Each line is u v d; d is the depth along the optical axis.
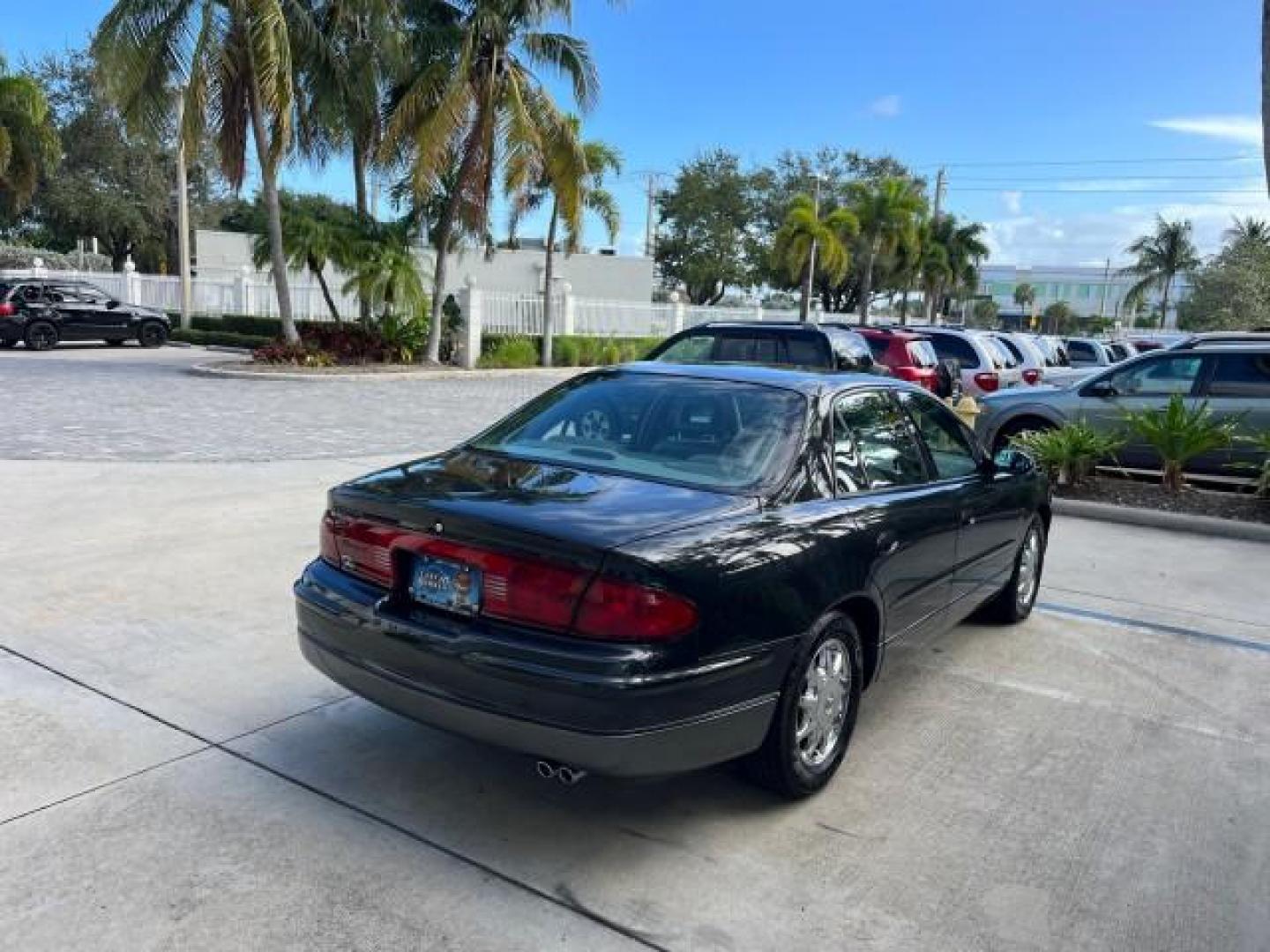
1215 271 47.88
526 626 3.08
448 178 22.41
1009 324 109.56
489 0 20.11
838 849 3.41
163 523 7.41
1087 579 7.36
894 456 4.54
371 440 12.00
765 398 4.16
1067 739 4.43
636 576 2.97
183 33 18.89
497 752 4.01
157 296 31.12
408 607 3.40
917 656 5.51
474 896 3.05
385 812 3.51
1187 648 5.80
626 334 32.00
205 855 3.19
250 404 15.05
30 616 5.30
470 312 24.03
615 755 2.97
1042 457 10.46
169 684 4.51
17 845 3.19
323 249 21.67
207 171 45.38
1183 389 10.90
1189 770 4.15
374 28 20.25
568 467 3.87
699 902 3.07
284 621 5.38
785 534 3.49
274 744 3.98
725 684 3.18
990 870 3.32
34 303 24.50
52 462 9.55
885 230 41.75
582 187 22.56
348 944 2.79
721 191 53.78
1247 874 3.36
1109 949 2.93
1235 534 8.96
